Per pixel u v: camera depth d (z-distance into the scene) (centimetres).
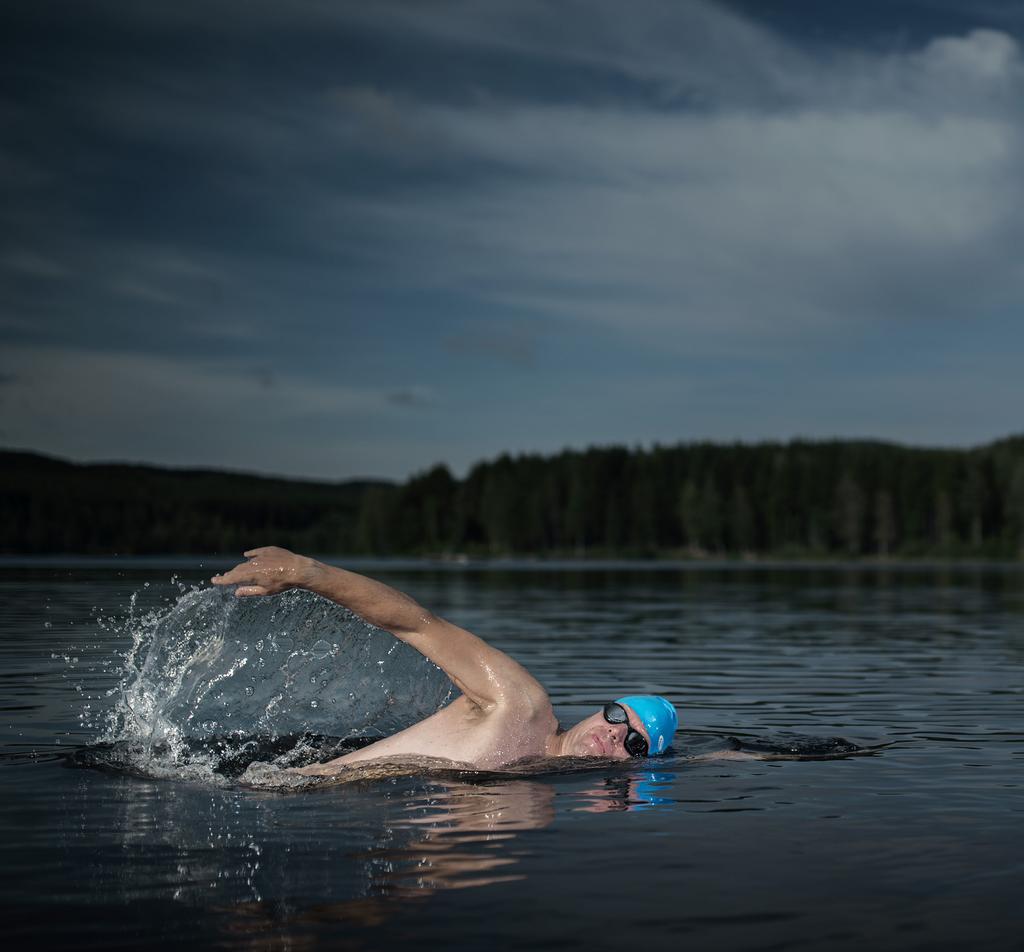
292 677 650
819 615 2053
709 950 273
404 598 490
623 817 414
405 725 626
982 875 339
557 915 299
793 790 470
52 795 448
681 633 1545
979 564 12206
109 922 291
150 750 549
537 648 1290
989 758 560
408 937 281
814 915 300
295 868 341
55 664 944
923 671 1041
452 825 399
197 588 672
